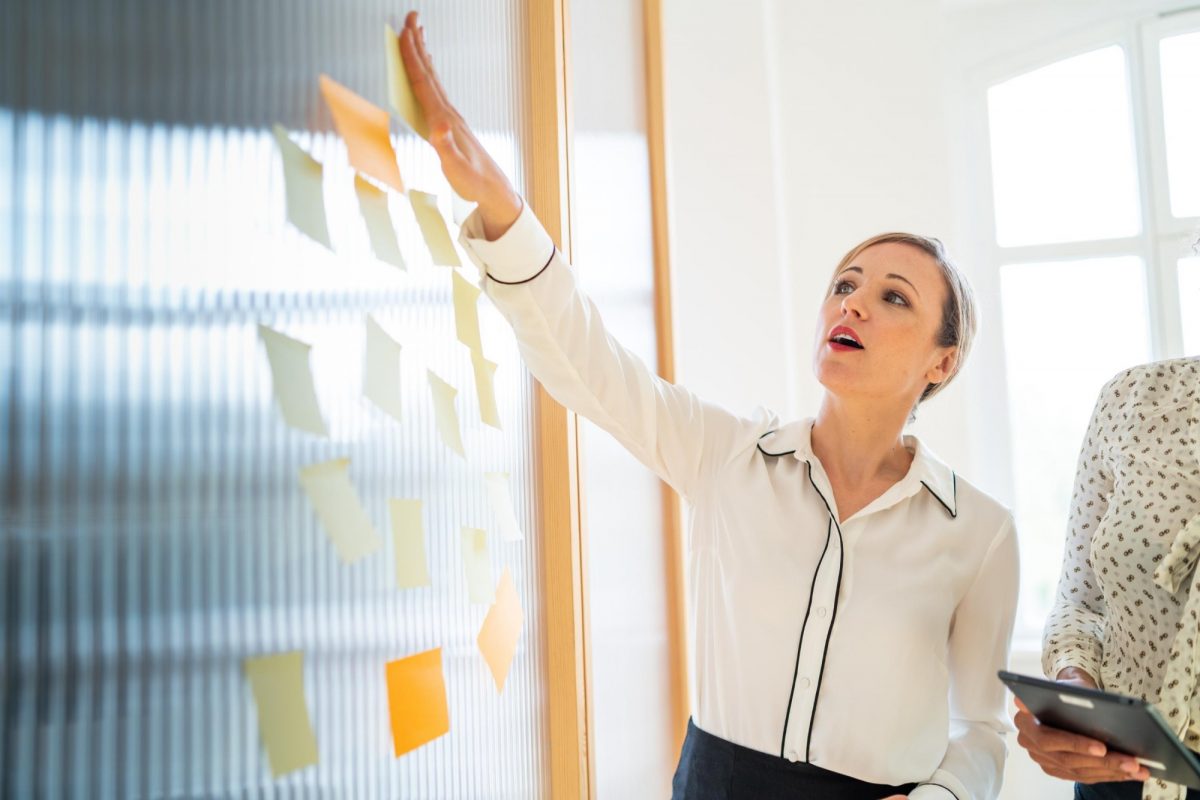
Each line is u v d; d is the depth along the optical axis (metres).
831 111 2.96
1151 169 2.97
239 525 0.68
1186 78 2.97
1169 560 1.18
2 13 0.51
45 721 0.53
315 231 0.75
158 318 0.61
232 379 0.67
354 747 0.80
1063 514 3.00
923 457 1.28
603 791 1.51
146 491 0.60
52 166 0.54
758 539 1.23
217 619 0.65
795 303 2.93
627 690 1.65
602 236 1.66
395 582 0.87
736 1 2.89
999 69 3.09
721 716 1.22
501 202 0.99
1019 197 3.08
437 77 0.98
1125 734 0.95
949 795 1.15
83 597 0.55
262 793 0.69
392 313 0.89
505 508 1.10
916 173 2.92
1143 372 1.32
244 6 0.70
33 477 0.52
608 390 1.16
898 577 1.20
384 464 0.86
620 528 1.65
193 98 0.65
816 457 1.28
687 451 1.31
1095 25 3.03
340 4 0.83
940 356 1.31
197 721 0.63
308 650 0.75
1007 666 1.29
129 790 0.58
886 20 2.96
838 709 1.16
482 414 1.02
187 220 0.64
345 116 0.82
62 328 0.54
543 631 1.25
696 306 2.80
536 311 1.04
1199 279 2.91
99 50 0.57
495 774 1.08
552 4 1.29
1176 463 1.23
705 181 2.82
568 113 1.37
